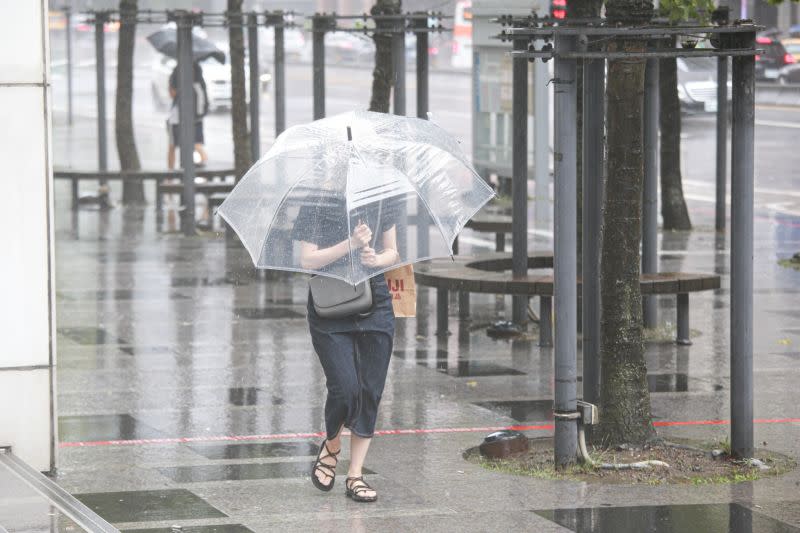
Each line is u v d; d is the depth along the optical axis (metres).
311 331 19.44
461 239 55.78
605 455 21.95
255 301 40.69
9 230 21.22
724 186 56.66
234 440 23.94
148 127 105.62
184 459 22.39
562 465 21.30
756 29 20.25
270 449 23.20
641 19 21.67
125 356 32.31
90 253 50.75
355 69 158.25
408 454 22.77
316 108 45.41
